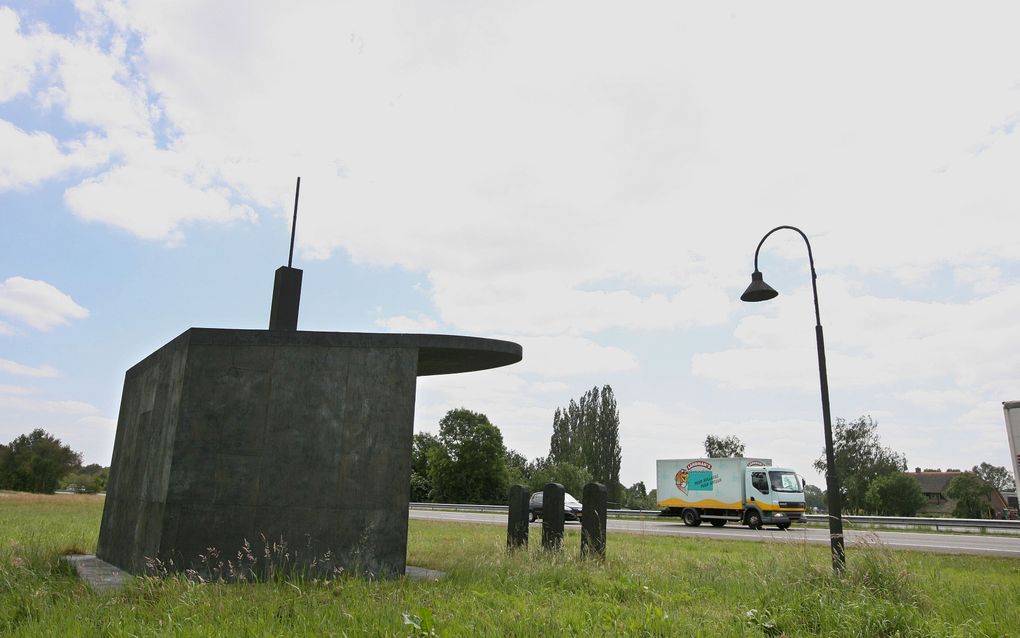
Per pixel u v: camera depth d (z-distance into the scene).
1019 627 7.07
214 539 8.49
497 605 7.09
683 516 31.33
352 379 9.20
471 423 73.44
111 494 11.87
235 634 5.54
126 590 7.23
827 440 10.49
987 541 23.02
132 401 11.79
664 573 10.20
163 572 8.01
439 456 72.50
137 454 10.57
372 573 8.66
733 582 9.35
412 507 54.88
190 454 8.66
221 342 9.07
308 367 9.16
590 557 10.88
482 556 10.30
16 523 18.91
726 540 20.62
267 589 7.39
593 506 11.62
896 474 75.06
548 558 10.30
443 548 13.34
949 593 9.05
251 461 8.78
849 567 9.27
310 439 8.95
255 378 9.03
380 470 8.99
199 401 8.83
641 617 6.70
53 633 5.45
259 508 8.66
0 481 80.56
